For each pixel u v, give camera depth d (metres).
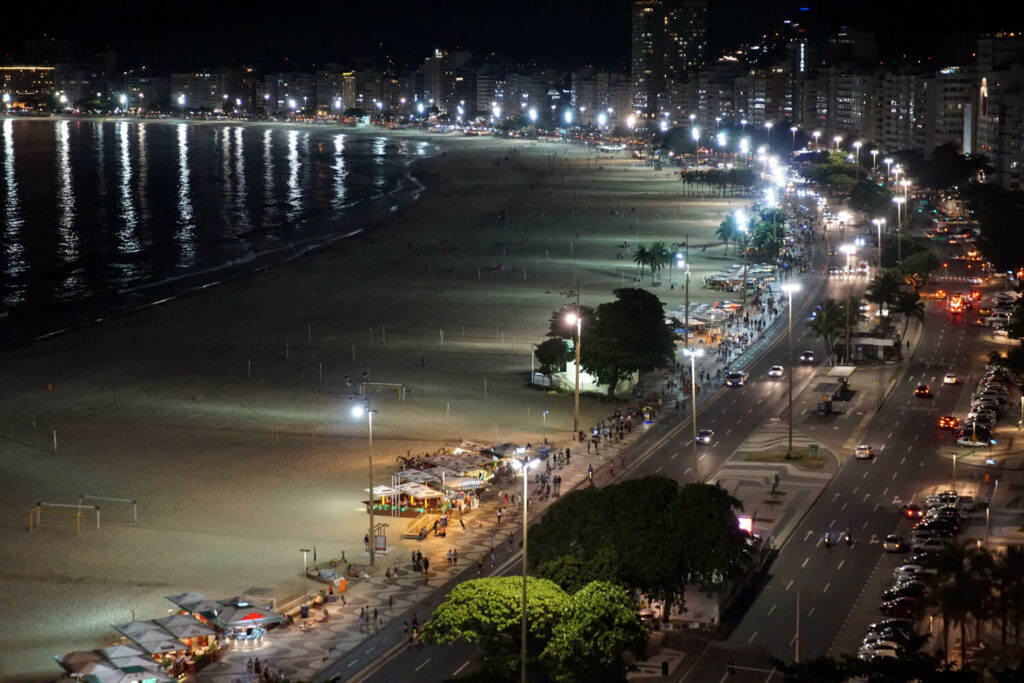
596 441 198.50
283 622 136.38
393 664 126.38
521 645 114.88
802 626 132.12
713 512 133.00
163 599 145.38
